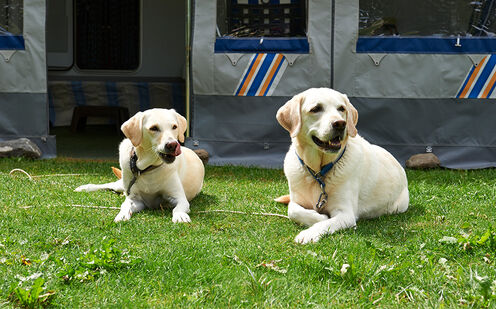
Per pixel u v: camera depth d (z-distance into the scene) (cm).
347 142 442
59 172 689
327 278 305
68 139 1045
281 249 365
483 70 785
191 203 530
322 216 428
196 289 285
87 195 544
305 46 791
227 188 610
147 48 1198
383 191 472
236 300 272
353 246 363
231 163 798
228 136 808
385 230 416
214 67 795
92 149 932
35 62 807
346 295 282
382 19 791
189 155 552
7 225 406
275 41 793
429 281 294
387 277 300
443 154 798
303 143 432
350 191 437
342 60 790
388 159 493
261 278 295
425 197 554
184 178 523
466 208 504
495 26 785
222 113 807
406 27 793
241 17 800
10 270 302
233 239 388
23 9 799
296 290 285
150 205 500
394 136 800
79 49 1199
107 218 445
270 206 514
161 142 441
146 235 392
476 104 791
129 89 1205
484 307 263
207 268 313
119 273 303
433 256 341
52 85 1190
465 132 795
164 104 1211
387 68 789
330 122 398
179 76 1206
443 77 788
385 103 795
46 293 269
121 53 1205
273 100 801
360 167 446
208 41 793
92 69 1205
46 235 381
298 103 424
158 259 323
